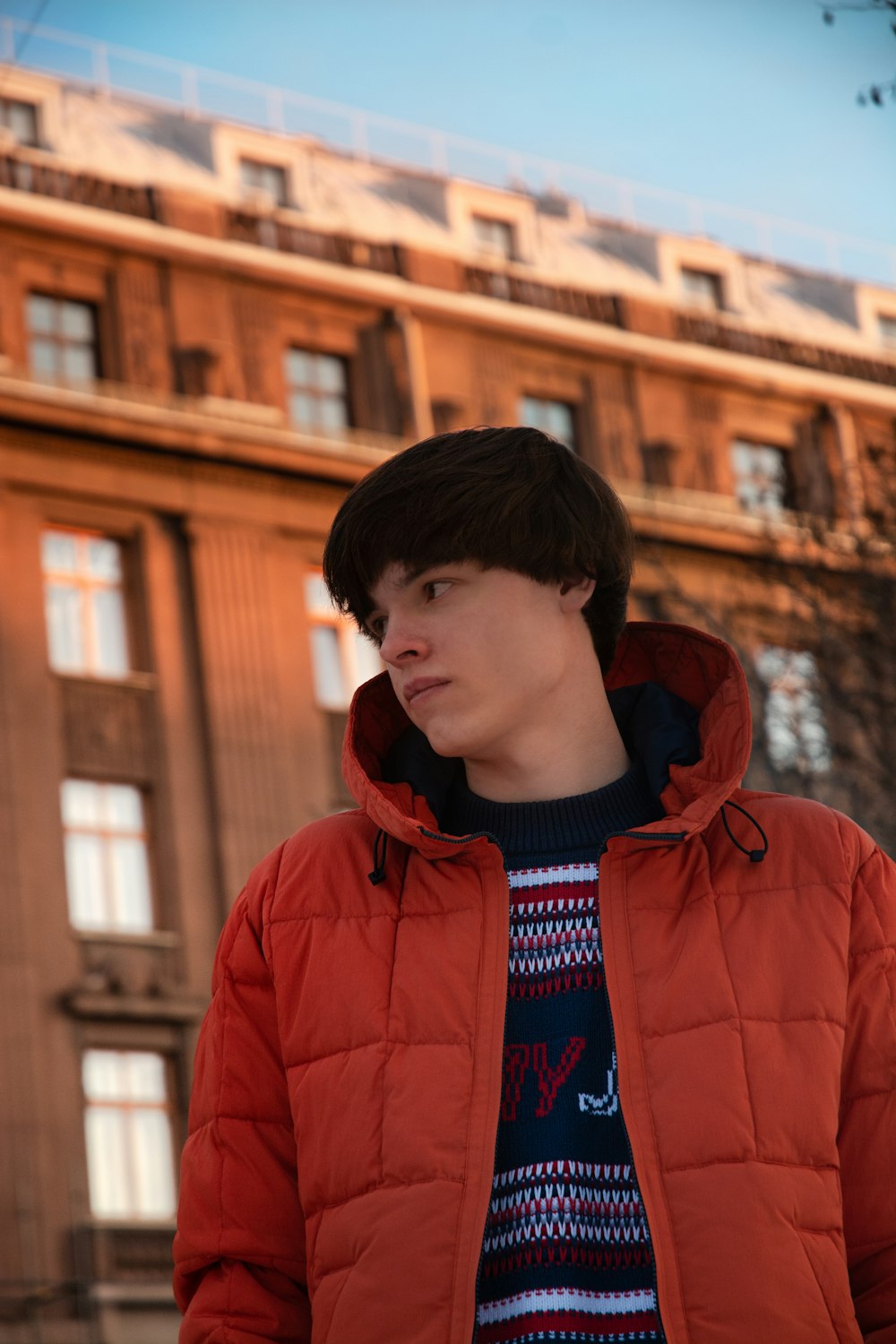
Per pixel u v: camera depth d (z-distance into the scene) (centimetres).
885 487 1176
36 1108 1694
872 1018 191
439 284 2197
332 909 198
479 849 192
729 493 2292
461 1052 184
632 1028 183
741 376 2350
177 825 1852
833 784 1043
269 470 2008
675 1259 172
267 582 1978
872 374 2466
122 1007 1755
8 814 1764
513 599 193
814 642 1094
